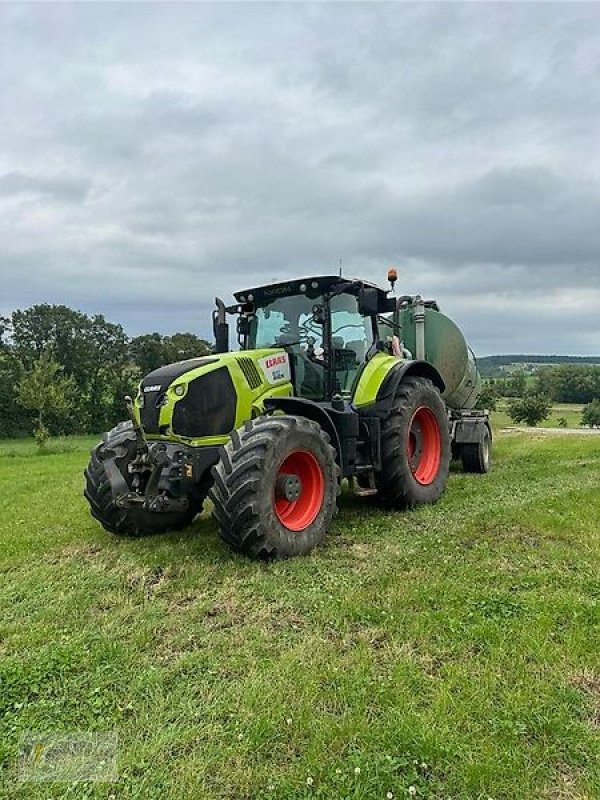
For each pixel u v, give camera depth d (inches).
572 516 217.5
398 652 120.3
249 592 155.6
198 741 95.0
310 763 87.5
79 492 330.6
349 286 223.1
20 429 1739.7
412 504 245.9
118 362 2143.2
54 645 128.9
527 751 90.1
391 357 262.4
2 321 2017.7
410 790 82.0
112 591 161.9
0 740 97.0
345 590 153.7
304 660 117.6
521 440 536.1
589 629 127.5
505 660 115.6
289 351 232.1
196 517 241.0
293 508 193.3
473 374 382.0
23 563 190.5
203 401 192.1
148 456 189.0
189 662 118.9
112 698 108.0
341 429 217.9
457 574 163.0
